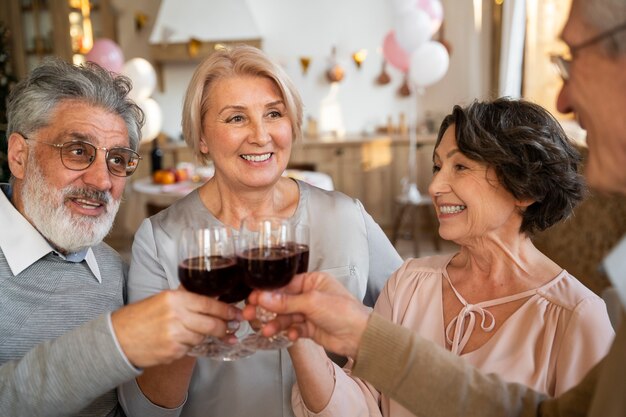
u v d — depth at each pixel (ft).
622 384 2.20
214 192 5.12
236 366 4.61
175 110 22.84
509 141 3.73
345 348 3.16
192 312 2.98
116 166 4.54
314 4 22.24
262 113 4.62
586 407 2.74
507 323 3.82
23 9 20.22
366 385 4.27
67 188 4.33
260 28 22.39
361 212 5.42
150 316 2.93
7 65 18.60
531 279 3.97
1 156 15.80
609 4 2.20
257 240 3.19
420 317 4.26
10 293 4.21
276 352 4.63
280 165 4.82
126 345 2.95
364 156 20.85
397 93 22.59
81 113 4.33
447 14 21.66
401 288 4.50
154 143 19.70
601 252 11.97
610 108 2.30
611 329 3.62
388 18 22.16
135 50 22.18
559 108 2.65
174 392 4.07
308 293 3.08
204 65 4.66
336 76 22.26
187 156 20.56
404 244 20.39
